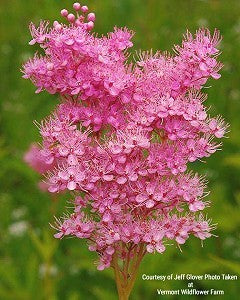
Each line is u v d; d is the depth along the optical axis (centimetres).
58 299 46
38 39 27
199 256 47
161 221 26
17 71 73
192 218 27
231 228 47
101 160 25
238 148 57
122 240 26
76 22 27
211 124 26
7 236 54
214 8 83
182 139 26
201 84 26
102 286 49
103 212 25
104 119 26
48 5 77
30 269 45
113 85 25
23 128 64
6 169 60
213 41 27
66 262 50
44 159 27
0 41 78
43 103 68
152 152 25
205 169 57
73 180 25
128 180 25
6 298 43
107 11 76
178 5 82
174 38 74
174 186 26
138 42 68
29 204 58
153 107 25
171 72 26
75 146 25
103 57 26
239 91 67
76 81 26
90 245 27
